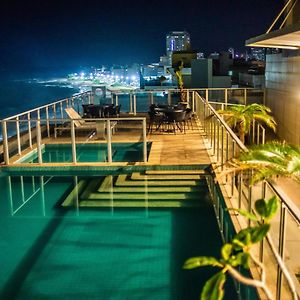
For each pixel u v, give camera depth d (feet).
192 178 24.81
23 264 15.85
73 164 26.53
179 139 32.96
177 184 24.12
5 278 14.87
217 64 87.25
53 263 15.87
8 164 26.96
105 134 34.88
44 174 26.78
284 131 34.63
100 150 32.86
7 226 19.52
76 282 14.44
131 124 41.22
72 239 18.02
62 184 25.52
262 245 12.05
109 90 50.21
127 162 26.55
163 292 13.66
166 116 35.63
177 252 16.43
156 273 14.90
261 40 22.31
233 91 46.75
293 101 31.35
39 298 13.55
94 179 25.94
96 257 16.25
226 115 29.86
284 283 11.35
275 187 9.86
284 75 34.71
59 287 14.14
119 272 15.02
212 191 23.02
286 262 12.98
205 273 14.83
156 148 29.96
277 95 37.55
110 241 17.66
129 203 21.90
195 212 20.48
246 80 65.67
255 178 12.09
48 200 22.85
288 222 15.35
